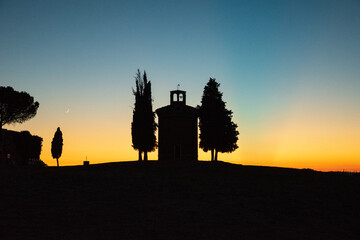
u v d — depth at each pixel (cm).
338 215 3225
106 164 5425
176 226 2747
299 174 4872
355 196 3831
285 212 3241
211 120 6775
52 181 4078
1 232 2491
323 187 4141
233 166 5322
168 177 4369
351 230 2848
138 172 4666
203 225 2791
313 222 3009
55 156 8700
